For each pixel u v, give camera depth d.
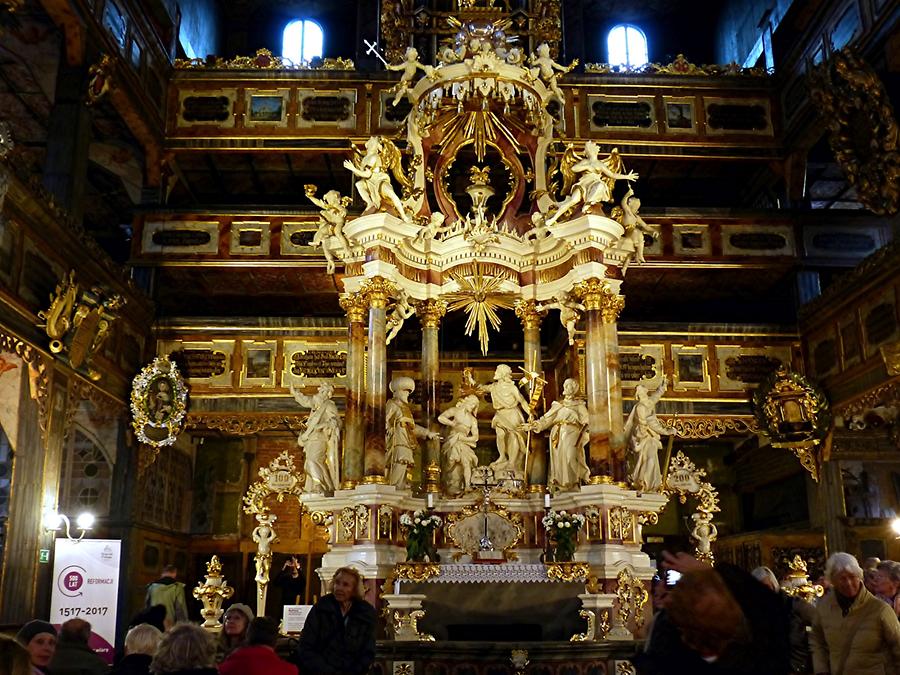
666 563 3.73
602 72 23.22
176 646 5.36
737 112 23.11
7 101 20.30
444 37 24.23
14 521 14.48
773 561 22.28
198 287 23.89
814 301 21.03
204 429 24.56
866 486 21.38
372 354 15.34
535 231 16.72
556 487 15.61
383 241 15.78
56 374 16.00
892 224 17.92
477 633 13.43
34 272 15.27
